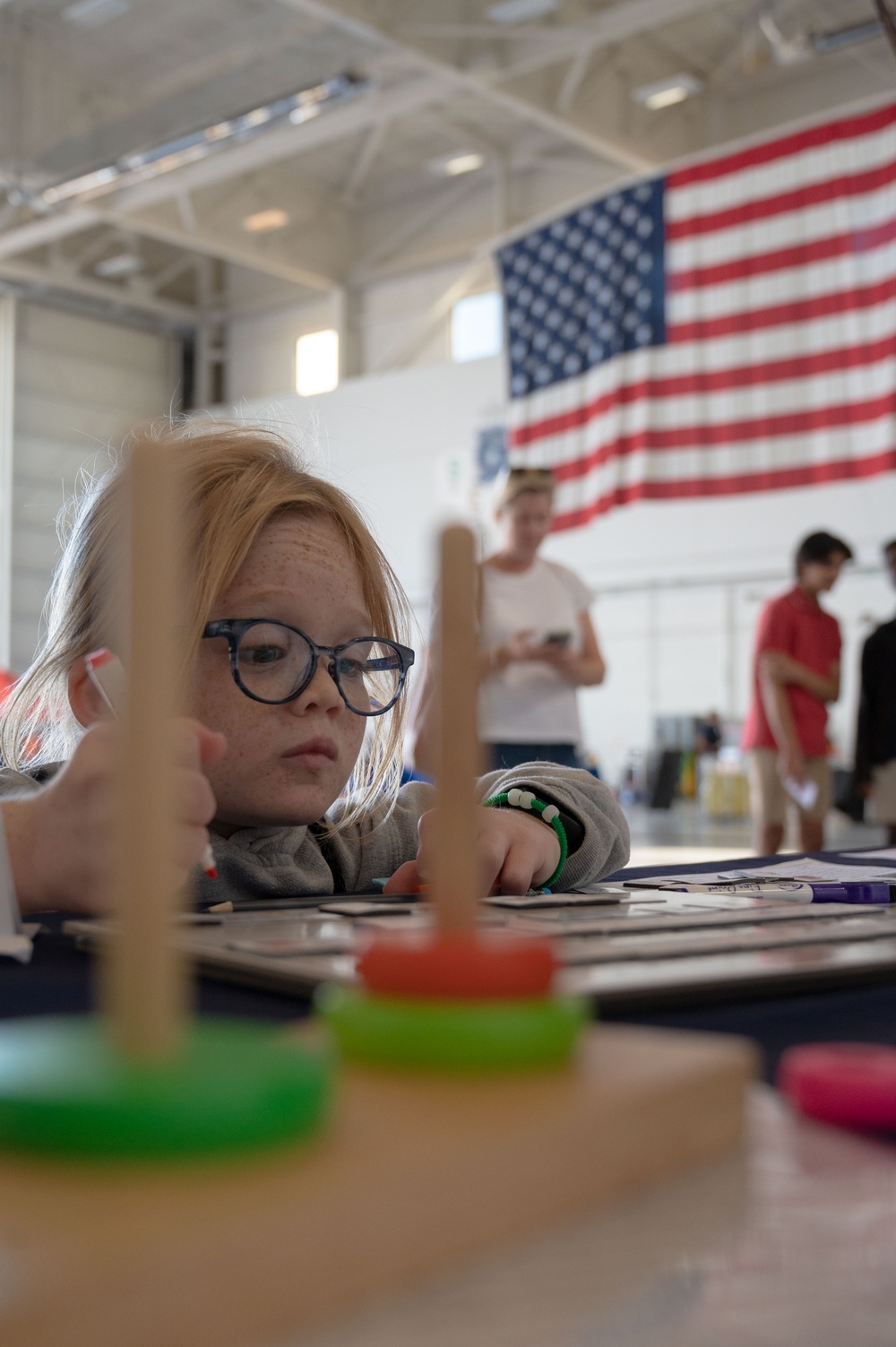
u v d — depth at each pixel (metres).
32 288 10.47
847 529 7.36
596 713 8.46
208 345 11.11
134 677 0.20
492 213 9.22
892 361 4.62
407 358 9.63
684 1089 0.22
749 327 5.03
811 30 7.23
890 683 3.66
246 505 0.87
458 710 0.27
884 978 0.44
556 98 7.03
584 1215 0.20
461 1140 0.19
